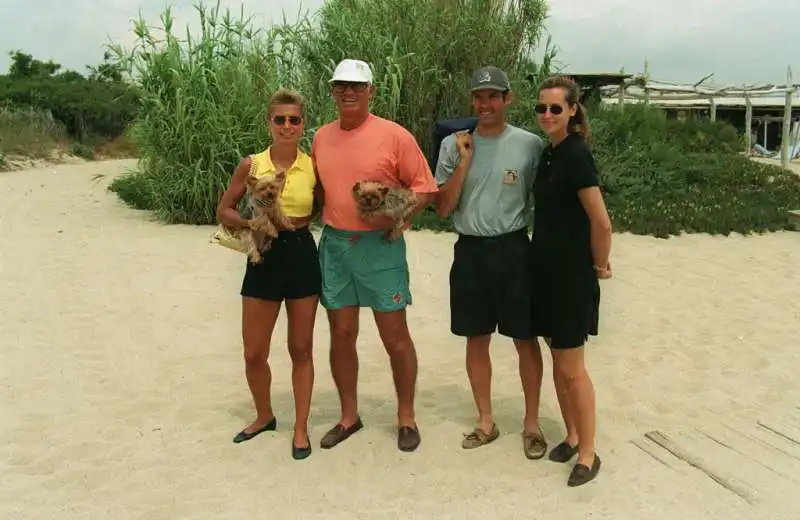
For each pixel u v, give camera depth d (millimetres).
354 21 12812
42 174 22141
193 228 11914
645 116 18609
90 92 34969
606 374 5547
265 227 3840
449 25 13203
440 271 8984
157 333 6535
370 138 3891
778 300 7785
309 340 4133
